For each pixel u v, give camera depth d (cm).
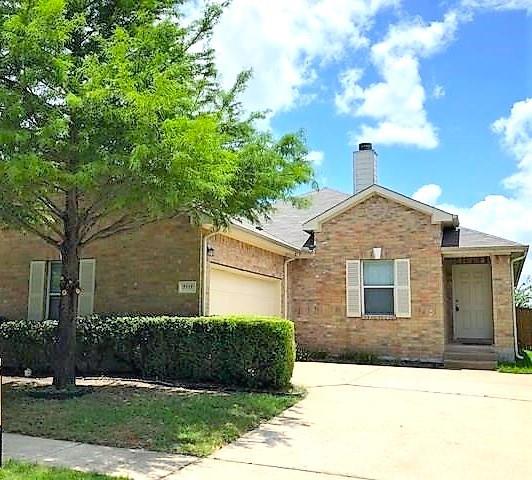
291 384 1123
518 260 1727
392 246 1712
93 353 1222
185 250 1298
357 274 1738
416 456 646
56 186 819
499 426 800
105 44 813
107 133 739
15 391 998
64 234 1011
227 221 1026
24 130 703
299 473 574
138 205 862
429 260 1667
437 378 1288
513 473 588
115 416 791
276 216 2103
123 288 1341
